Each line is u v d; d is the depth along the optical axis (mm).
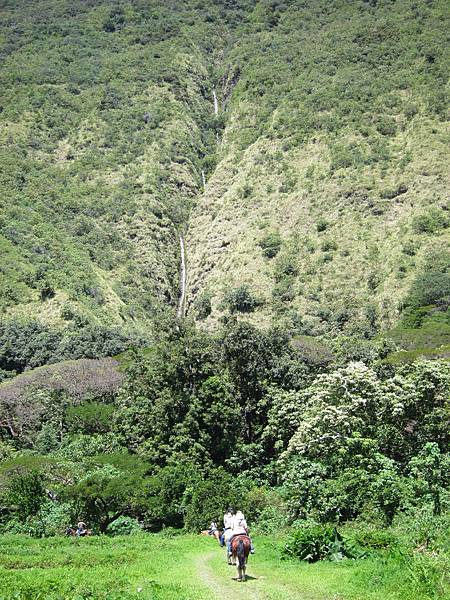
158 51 188625
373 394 35031
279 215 112125
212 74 190125
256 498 35094
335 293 92312
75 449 47312
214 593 14594
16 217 110250
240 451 43531
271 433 43219
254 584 16062
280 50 173375
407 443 34656
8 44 194000
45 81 168125
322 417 34156
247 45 186375
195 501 35812
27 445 57688
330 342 63000
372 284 91500
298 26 187750
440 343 70188
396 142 114375
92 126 152750
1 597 14594
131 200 129875
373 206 103625
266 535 29609
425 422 34812
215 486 36375
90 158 142875
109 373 64188
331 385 35812
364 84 131625
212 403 44844
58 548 26500
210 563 21500
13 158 133750
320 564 18969
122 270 112000
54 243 107062
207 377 46688
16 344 81750
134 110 158500
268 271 101750
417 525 21672
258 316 94375
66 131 152125
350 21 172375
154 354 50094
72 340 82438
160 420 44469
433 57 131125
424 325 78375
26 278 92500
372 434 34188
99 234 118500
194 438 43781
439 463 26344
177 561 22031
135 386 49062
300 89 143000
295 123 131000
